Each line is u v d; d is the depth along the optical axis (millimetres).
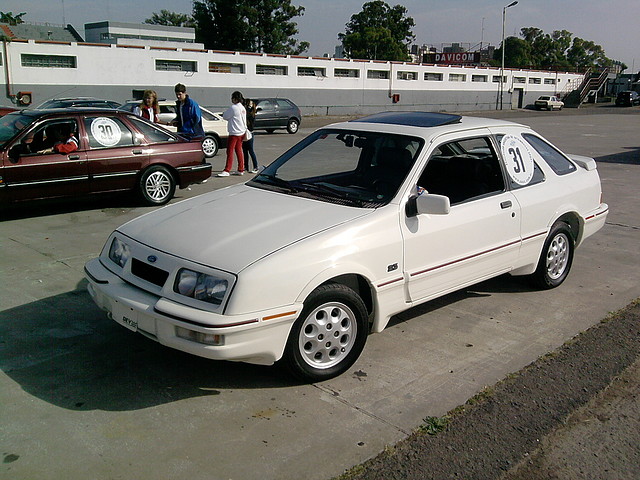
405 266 4090
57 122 7996
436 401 3625
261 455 3064
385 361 4129
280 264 3422
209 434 3232
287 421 3375
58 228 7477
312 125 31047
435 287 4375
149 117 11297
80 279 5566
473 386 3818
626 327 4785
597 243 7266
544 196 5172
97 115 8344
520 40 82500
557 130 25906
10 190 7539
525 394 3725
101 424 3297
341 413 3469
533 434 3312
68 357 4051
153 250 3680
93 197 8336
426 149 4348
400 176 4234
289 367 3645
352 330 3865
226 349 3289
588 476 2990
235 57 34969
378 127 4766
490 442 3227
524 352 4316
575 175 5664
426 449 3150
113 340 4316
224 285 3312
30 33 50156
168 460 3002
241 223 3846
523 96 55781
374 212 3971
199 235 3719
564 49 99875
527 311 5086
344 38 73625
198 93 33844
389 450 3125
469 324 4793
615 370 4059
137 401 3537
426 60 67562
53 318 4672
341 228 3762
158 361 4023
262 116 23969
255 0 54531
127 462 2979
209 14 55219
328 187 4387
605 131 25547
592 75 65812
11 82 26812
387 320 4133
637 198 10062
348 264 3707
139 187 8695
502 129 5066
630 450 3203
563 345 4434
